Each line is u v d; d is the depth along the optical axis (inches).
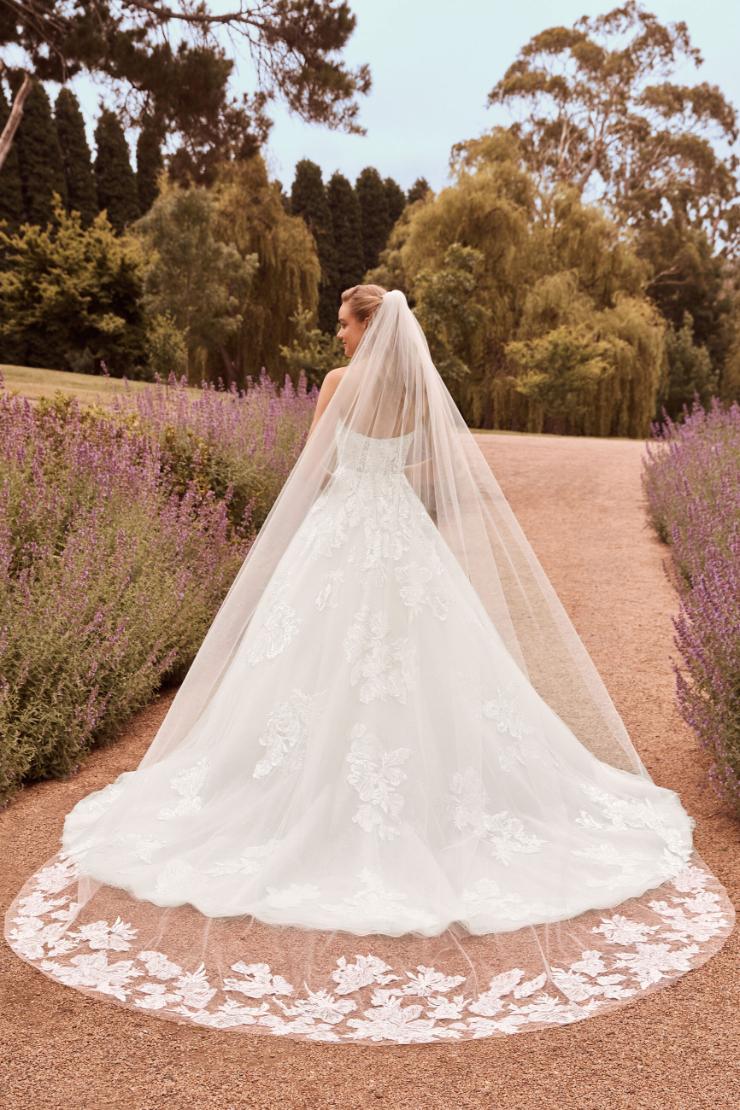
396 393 127.0
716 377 1749.5
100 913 106.0
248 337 1261.1
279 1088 79.0
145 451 255.1
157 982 94.0
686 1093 78.0
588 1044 84.7
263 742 119.6
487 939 101.8
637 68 1818.4
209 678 128.5
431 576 124.4
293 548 129.6
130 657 176.6
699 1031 86.3
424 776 114.7
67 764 152.6
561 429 1153.4
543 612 133.3
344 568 123.4
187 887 108.6
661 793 136.6
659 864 117.6
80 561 181.2
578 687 134.6
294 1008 89.9
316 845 111.4
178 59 574.6
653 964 97.4
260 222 1246.3
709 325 1985.7
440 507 129.1
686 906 109.7
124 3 570.3
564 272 1143.0
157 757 126.3
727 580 155.3
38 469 205.3
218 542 235.8
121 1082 79.4
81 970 95.7
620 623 239.3
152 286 1090.1
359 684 117.3
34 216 1563.7
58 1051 83.4
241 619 129.0
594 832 123.7
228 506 281.6
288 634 122.7
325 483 130.4
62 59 611.8
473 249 1102.4
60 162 1588.3
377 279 1467.8
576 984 93.7
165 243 1068.5
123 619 176.7
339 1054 83.4
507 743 123.3
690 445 377.1
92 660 161.5
